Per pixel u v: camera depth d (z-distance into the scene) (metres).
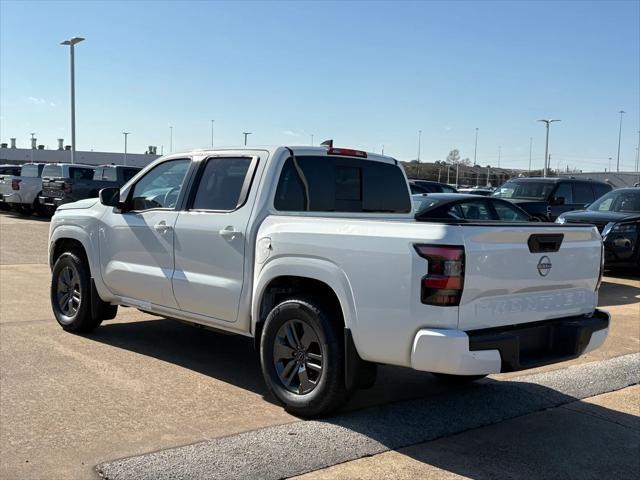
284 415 4.85
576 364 6.71
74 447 4.11
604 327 4.96
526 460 4.27
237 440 4.29
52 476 3.71
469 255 4.11
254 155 5.50
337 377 4.58
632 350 7.37
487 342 4.15
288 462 3.99
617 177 51.50
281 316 4.89
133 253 6.25
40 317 7.80
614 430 4.90
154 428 4.47
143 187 6.38
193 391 5.31
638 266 12.73
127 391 5.23
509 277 4.36
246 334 5.33
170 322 7.83
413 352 4.18
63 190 21.72
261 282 5.05
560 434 4.77
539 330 4.66
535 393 5.67
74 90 36.19
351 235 4.50
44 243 15.92
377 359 4.40
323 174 5.69
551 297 4.74
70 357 6.14
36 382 5.36
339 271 4.53
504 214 11.26
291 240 4.83
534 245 4.52
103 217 6.61
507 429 4.81
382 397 5.41
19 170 29.30
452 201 10.77
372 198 6.12
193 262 5.63
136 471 3.78
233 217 5.36
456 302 4.09
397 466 4.07
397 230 4.30
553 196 16.81
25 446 4.10
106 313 6.95
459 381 5.86
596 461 4.30
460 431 4.71
